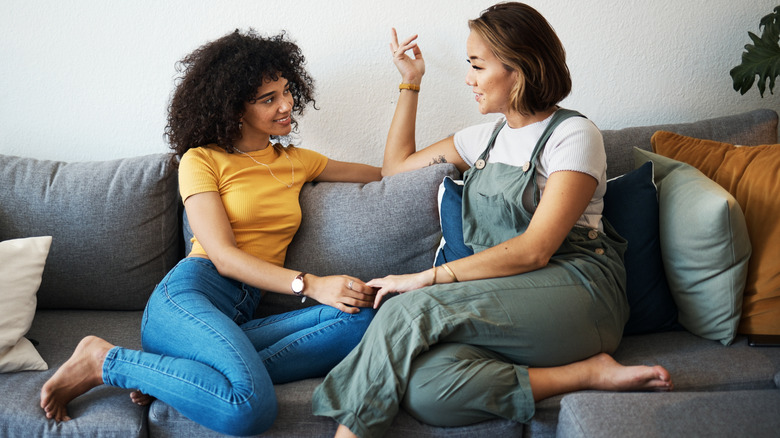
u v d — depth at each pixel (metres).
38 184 1.89
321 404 1.39
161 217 1.92
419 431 1.39
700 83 2.17
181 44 2.06
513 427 1.40
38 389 1.51
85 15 2.03
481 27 1.59
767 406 1.30
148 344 1.57
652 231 1.71
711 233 1.55
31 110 2.11
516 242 1.53
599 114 2.19
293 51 1.88
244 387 1.36
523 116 1.66
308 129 2.15
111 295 1.92
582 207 1.54
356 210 1.83
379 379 1.38
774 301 1.59
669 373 1.49
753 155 1.76
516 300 1.48
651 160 1.82
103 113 2.11
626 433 1.22
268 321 1.67
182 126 1.79
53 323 1.85
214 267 1.71
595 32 2.11
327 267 1.82
